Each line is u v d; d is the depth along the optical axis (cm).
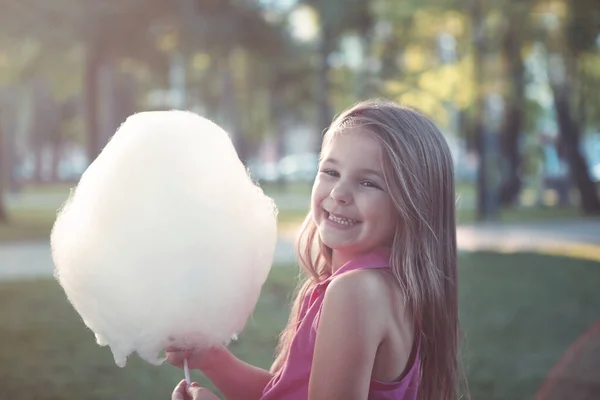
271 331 674
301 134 6556
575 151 2178
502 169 2025
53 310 790
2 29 1805
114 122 3666
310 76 3412
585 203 2189
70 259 169
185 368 183
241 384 196
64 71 2336
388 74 2347
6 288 923
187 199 166
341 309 162
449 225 184
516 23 1728
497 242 1441
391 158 170
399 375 168
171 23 2048
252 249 175
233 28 2314
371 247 175
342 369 159
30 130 4559
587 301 830
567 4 1702
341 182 174
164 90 3506
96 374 553
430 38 2009
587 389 498
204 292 165
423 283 172
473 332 678
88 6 1859
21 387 521
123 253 164
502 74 1814
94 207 168
